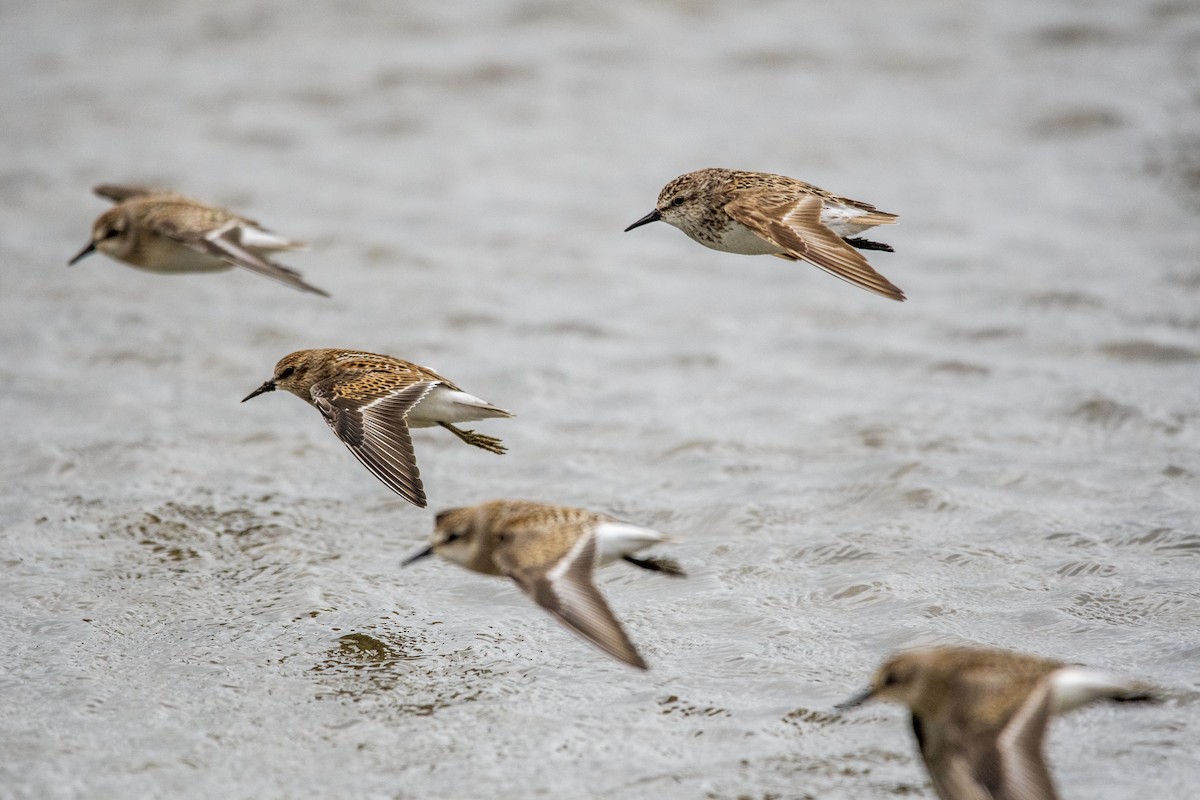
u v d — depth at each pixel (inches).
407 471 438.9
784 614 488.4
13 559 528.7
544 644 473.7
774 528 548.1
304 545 542.3
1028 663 328.5
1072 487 570.3
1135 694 341.4
